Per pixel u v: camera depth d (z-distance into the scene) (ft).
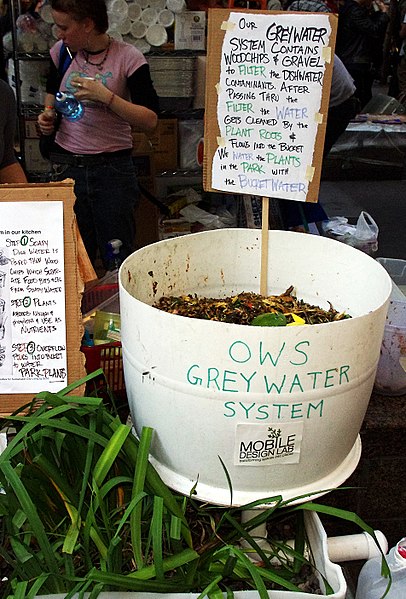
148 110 8.74
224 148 3.72
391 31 25.30
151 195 11.30
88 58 8.57
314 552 3.25
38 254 3.60
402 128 19.58
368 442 4.75
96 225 9.30
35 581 2.66
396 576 3.44
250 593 2.75
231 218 12.46
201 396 2.89
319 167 3.60
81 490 3.03
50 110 8.96
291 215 9.89
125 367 3.27
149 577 2.73
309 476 3.13
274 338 2.73
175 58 11.41
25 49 11.00
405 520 5.13
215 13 3.50
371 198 17.92
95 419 3.17
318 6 11.12
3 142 6.81
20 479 2.83
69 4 8.00
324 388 2.89
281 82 3.51
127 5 10.94
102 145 8.92
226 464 3.02
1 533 3.24
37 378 3.71
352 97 10.69
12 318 3.65
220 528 3.47
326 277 3.92
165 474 3.21
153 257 3.76
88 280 3.78
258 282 4.15
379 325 3.02
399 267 6.42
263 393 2.83
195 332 2.78
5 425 3.74
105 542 2.90
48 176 11.07
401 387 4.82
